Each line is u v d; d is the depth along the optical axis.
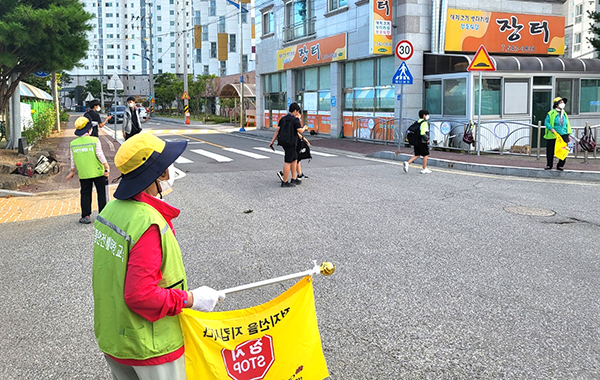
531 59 18.16
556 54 20.81
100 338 2.24
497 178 12.20
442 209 8.79
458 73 17.62
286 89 28.81
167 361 2.22
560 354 3.89
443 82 18.45
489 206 8.98
